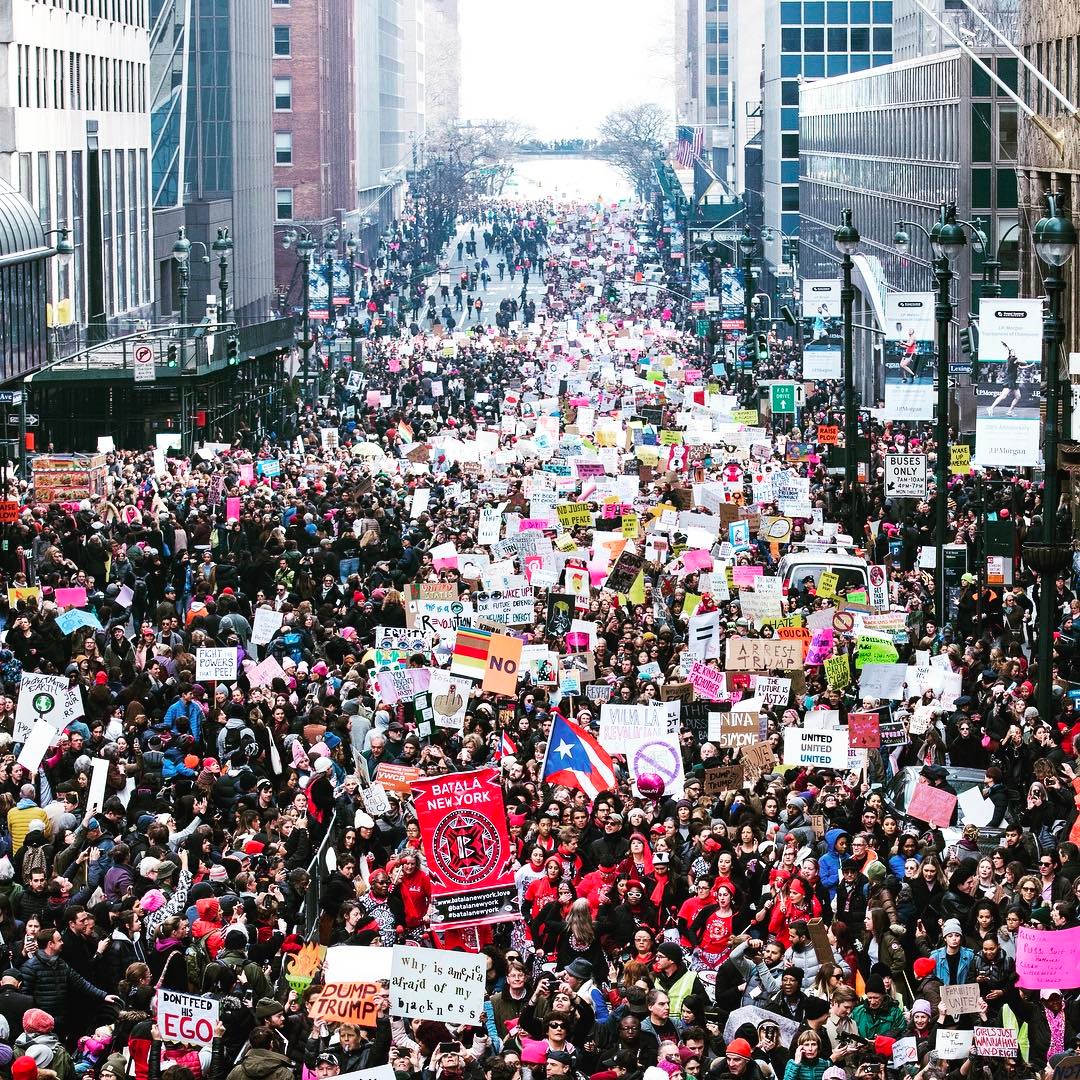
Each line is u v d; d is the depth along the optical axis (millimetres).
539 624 42281
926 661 34906
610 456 63812
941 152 108750
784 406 85375
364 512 55375
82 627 39781
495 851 22078
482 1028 20734
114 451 73438
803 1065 19250
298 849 26688
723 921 23234
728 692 34781
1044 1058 20734
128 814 27781
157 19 135500
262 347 103000
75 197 106938
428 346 138750
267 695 33875
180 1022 19938
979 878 24062
